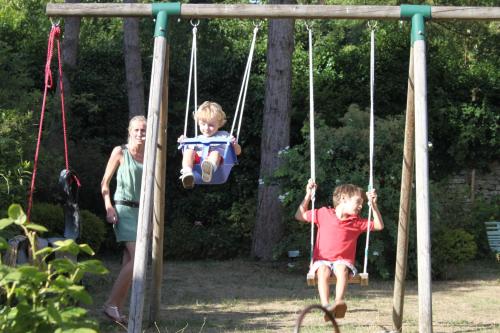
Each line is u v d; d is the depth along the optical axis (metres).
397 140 13.35
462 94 17.56
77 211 7.21
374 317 8.59
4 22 18.56
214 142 7.09
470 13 6.81
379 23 17.67
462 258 13.10
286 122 15.05
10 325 3.51
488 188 18.03
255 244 15.32
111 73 17.75
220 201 17.23
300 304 9.67
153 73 6.61
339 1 17.23
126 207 7.46
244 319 8.34
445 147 17.72
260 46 17.97
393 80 17.50
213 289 11.23
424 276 6.19
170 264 14.70
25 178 8.59
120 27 21.38
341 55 17.80
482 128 17.41
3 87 10.97
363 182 12.90
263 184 14.66
